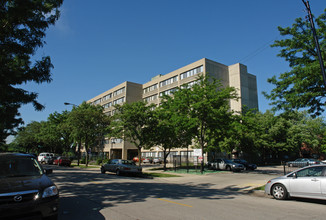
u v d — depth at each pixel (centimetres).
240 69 5156
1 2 804
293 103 1299
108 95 7088
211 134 2650
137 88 6334
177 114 2316
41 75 924
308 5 1115
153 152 5491
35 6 846
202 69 4731
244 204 803
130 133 2811
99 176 1836
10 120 1031
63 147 6078
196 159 2312
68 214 638
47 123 5372
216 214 647
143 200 843
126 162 2095
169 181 1659
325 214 665
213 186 1364
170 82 5450
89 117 3453
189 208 719
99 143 6688
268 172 2420
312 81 1219
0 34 848
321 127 4941
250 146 3881
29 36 904
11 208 449
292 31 1353
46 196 498
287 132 4253
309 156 5484
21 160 624
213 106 2205
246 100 5138
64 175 1881
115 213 650
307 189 834
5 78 828
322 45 1295
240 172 2417
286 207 761
